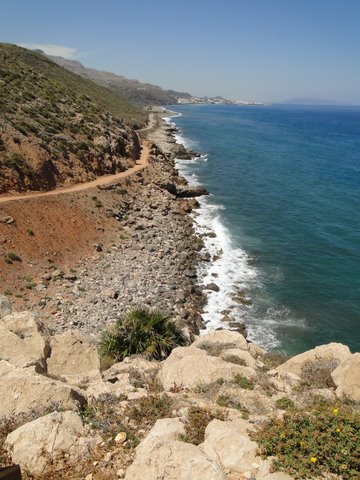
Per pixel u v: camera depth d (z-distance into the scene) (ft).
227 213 174.60
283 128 602.44
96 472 25.17
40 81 240.94
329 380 40.40
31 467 25.30
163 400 33.76
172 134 430.61
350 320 96.99
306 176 250.78
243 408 33.42
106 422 30.60
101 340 63.87
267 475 22.91
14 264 104.47
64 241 121.60
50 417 28.53
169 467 22.85
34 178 142.31
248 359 45.93
